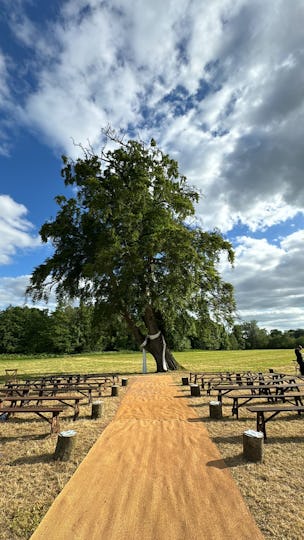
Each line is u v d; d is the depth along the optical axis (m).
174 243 16.97
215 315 19.56
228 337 20.09
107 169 20.03
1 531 3.38
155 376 17.19
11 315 62.62
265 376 13.60
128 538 3.14
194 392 10.85
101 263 16.50
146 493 4.01
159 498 3.88
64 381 16.36
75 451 5.64
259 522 3.41
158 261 18.77
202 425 7.07
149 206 19.08
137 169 19.28
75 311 22.25
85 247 19.31
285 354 37.62
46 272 19.36
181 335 20.52
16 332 61.91
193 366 24.41
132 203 18.23
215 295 19.61
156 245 17.06
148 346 20.27
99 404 8.07
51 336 59.25
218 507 3.67
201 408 8.84
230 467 4.78
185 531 3.23
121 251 17.27
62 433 5.41
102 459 5.16
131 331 22.22
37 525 3.42
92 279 18.45
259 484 4.25
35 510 3.73
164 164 20.61
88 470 4.75
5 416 8.31
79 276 20.12
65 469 4.88
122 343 63.78
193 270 17.91
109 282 18.50
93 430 6.91
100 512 3.61
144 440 6.09
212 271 18.92
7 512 3.74
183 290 17.38
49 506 3.82
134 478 4.44
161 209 18.55
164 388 12.75
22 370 25.86
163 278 18.02
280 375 13.04
